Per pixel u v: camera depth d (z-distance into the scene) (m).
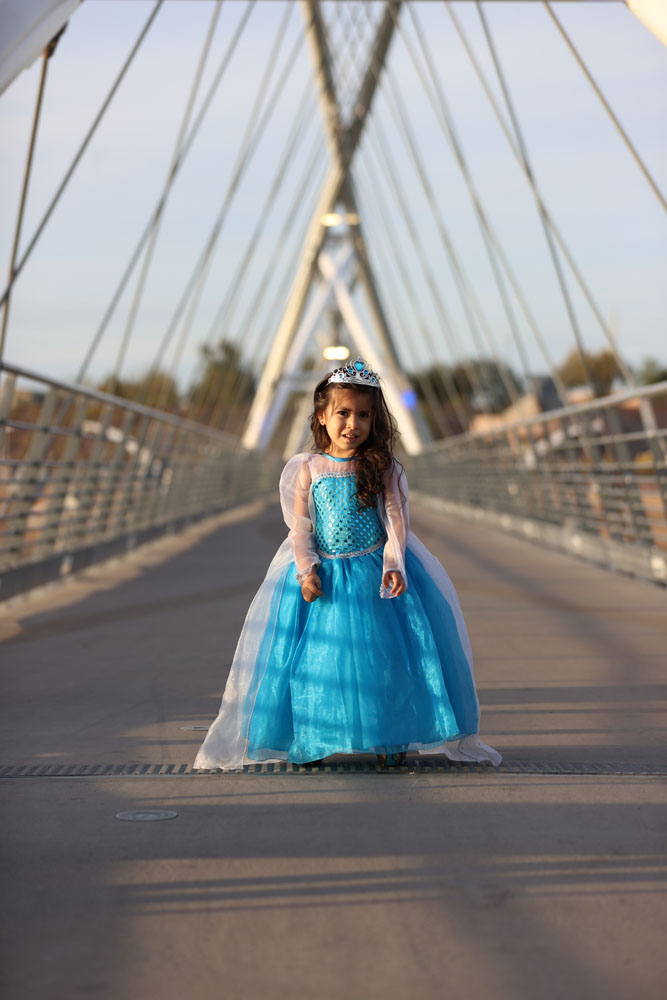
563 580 10.85
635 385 13.08
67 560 10.91
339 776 3.75
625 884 2.69
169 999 2.10
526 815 3.27
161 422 17.62
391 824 3.19
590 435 13.69
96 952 2.31
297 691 3.82
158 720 4.69
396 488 3.89
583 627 7.54
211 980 2.18
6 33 5.48
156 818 3.25
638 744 4.23
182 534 18.80
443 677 3.81
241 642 3.92
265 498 46.16
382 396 3.92
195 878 2.74
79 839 3.04
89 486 12.20
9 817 3.26
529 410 48.59
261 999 2.10
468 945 2.34
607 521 12.91
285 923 2.46
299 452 4.00
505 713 4.81
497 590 9.90
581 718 4.71
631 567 11.50
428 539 17.27
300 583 3.86
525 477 18.36
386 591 3.79
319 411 3.92
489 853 2.92
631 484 11.73
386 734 3.73
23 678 5.69
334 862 2.86
